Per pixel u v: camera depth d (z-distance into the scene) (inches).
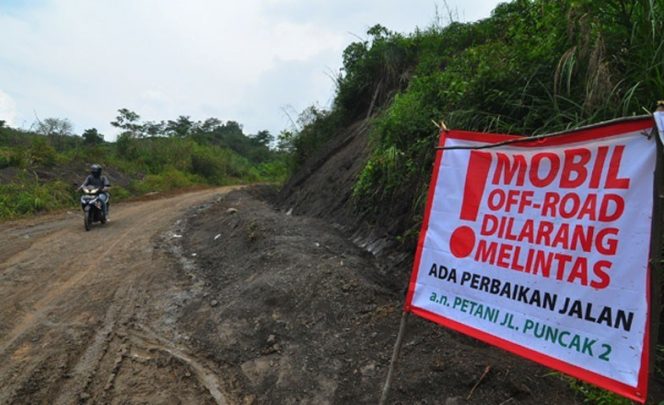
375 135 297.3
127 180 847.7
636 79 134.6
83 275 258.2
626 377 74.5
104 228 405.7
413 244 201.9
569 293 83.5
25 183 577.0
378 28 437.1
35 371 153.4
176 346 173.2
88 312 204.2
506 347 89.7
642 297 74.7
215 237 334.0
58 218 468.1
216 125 2625.5
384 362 138.8
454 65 251.6
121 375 152.6
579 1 152.0
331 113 507.8
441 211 107.2
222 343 170.2
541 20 192.7
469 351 133.6
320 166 439.2
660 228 74.0
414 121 235.0
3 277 252.1
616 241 78.7
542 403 112.1
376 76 434.3
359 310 168.2
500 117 183.3
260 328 172.6
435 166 110.7
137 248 324.2
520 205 93.4
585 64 151.6
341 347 150.9
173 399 139.6
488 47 221.8
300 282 191.3
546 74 172.4
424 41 376.8
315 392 135.3
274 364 152.1
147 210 541.0
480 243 98.5
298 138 529.7
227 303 200.1
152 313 204.1
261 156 2110.0
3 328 186.7
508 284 92.3
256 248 262.8
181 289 234.2
